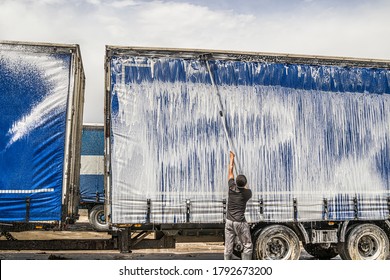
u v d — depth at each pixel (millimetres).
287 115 9648
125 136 9047
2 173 8859
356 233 9820
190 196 9109
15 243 9281
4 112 8953
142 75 9242
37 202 8930
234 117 9430
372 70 10180
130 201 8945
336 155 9766
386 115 10102
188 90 9344
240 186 8773
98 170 17281
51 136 9047
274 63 9742
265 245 9328
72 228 17188
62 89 9156
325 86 9906
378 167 9938
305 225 9820
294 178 9531
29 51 9141
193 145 9219
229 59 9586
